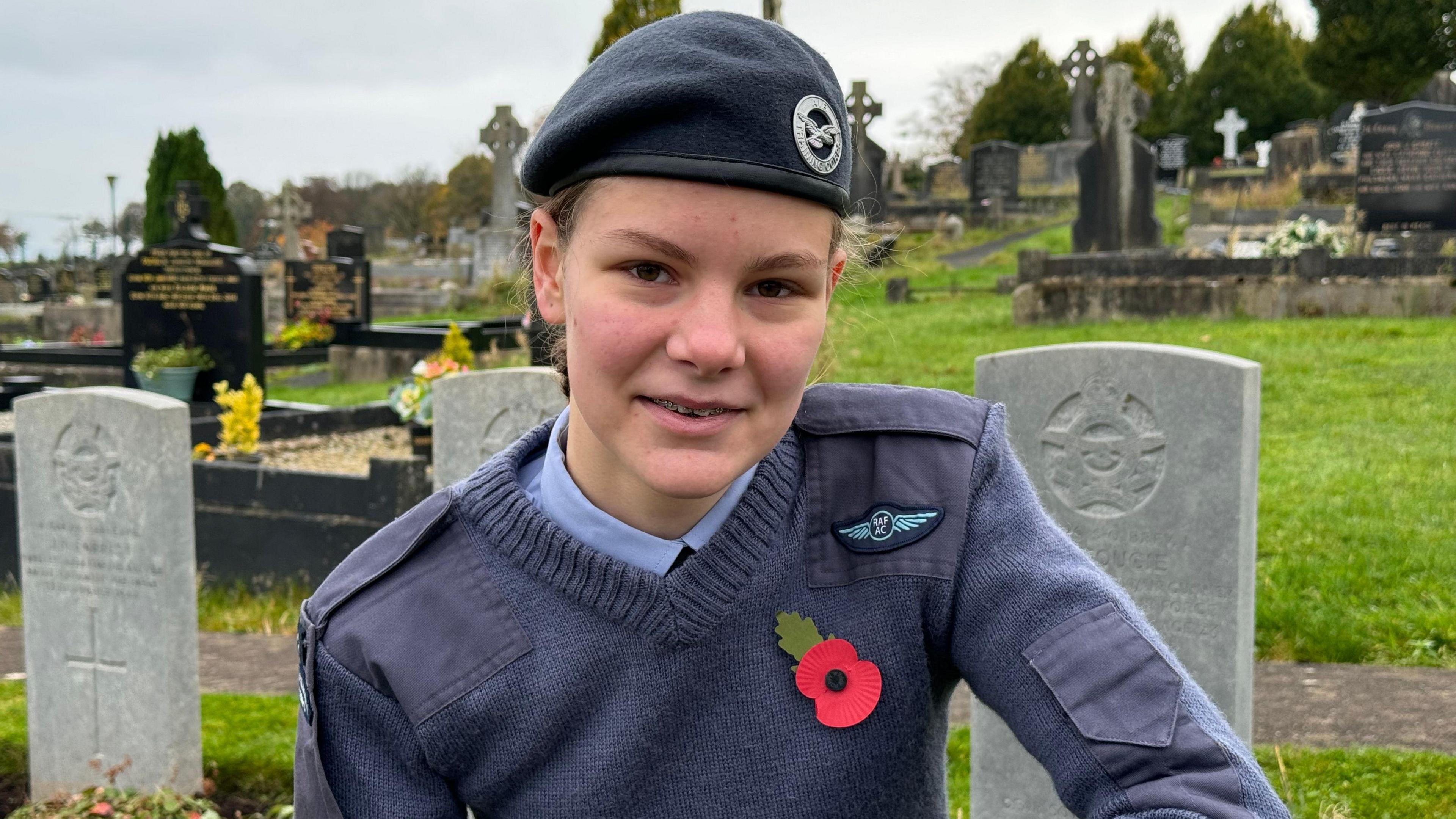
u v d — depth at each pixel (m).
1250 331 10.52
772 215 0.94
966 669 1.10
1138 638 1.02
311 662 1.17
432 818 1.14
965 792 3.84
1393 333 10.02
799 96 0.95
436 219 48.25
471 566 1.15
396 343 15.61
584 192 0.99
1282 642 4.86
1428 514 5.89
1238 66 34.81
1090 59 28.66
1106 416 3.38
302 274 16.97
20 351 14.45
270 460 9.12
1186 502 3.30
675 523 1.11
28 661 4.30
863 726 1.08
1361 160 14.27
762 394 1.00
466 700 1.10
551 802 1.10
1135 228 15.63
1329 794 3.57
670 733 1.08
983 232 24.73
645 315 0.96
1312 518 5.95
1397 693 4.36
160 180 26.00
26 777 4.50
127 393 4.12
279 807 4.05
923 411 1.19
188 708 4.14
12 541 6.99
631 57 0.97
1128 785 0.95
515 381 4.77
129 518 4.09
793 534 1.12
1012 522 1.12
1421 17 26.17
